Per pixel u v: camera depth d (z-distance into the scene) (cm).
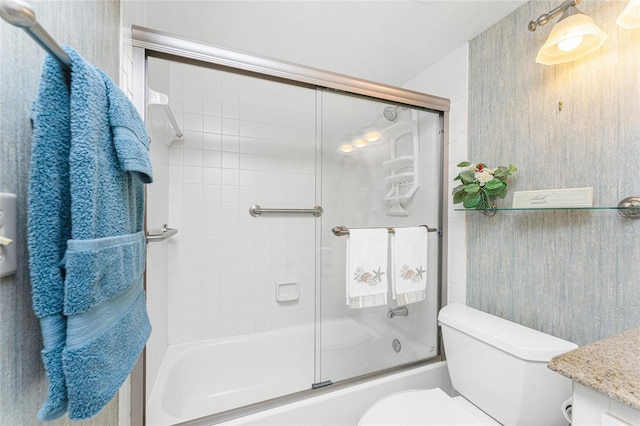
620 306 86
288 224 191
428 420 92
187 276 165
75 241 38
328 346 143
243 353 171
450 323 116
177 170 162
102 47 68
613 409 46
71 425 54
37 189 37
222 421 103
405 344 155
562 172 102
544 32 107
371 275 134
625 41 86
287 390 166
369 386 125
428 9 120
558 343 91
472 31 134
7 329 37
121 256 49
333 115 140
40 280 36
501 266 124
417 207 152
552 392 87
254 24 130
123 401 87
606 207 85
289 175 190
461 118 145
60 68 39
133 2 94
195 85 165
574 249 98
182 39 98
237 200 177
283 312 189
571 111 99
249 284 181
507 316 121
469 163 136
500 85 125
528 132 113
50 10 45
